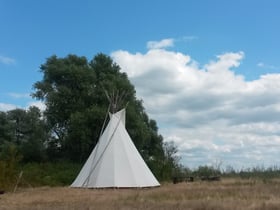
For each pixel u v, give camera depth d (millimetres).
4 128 56125
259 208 14352
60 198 20141
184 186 27578
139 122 50062
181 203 15961
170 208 14625
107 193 22828
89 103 51438
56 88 51938
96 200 18344
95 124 47094
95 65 55562
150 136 55594
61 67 51844
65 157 51906
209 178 35688
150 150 58156
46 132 52844
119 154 30219
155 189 25641
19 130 57500
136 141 50062
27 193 24594
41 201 18859
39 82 52594
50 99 50531
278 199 17328
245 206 14867
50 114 51969
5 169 29219
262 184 27547
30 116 57625
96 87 52156
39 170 39406
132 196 19719
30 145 50875
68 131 50312
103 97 49812
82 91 51000
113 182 28594
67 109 50562
